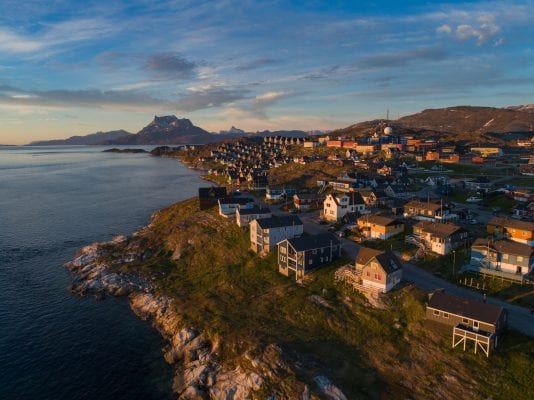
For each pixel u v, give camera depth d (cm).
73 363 6156
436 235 7631
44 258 10506
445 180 14912
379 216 9194
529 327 5369
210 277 8631
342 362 5400
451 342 5397
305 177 18000
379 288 6494
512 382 4688
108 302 8094
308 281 7450
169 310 7431
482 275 6681
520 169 16188
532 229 7794
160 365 6097
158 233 11412
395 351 5488
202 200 13112
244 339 6012
